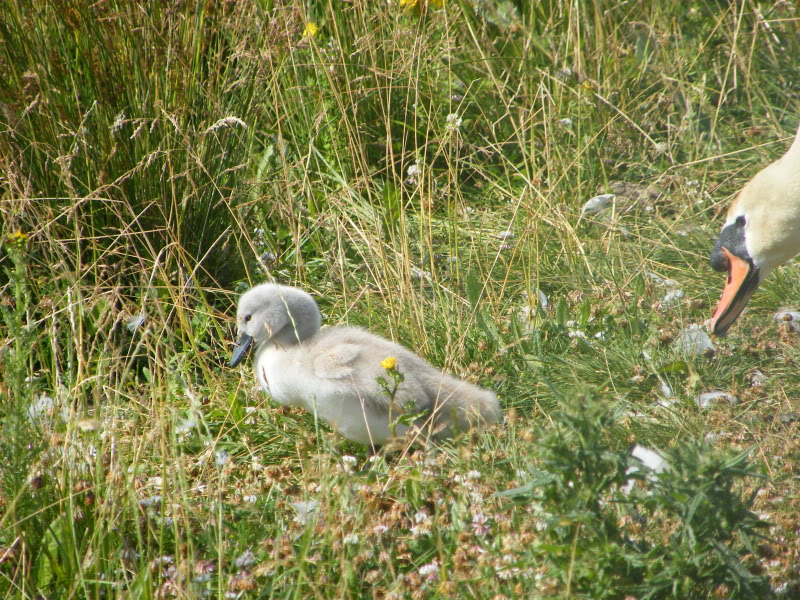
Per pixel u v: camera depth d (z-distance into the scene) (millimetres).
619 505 6004
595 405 5270
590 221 11078
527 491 5406
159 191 9789
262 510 6723
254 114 10602
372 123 12359
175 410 7324
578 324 9289
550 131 11742
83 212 9375
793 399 8359
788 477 6879
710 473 5184
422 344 8914
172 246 9750
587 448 5168
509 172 12508
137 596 5980
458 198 11992
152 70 9711
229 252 10312
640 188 12148
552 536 5422
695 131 12734
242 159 10516
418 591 5789
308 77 12242
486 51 12961
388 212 10969
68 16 9398
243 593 6043
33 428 6949
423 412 7375
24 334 6930
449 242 10312
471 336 9070
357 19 12352
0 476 6617
